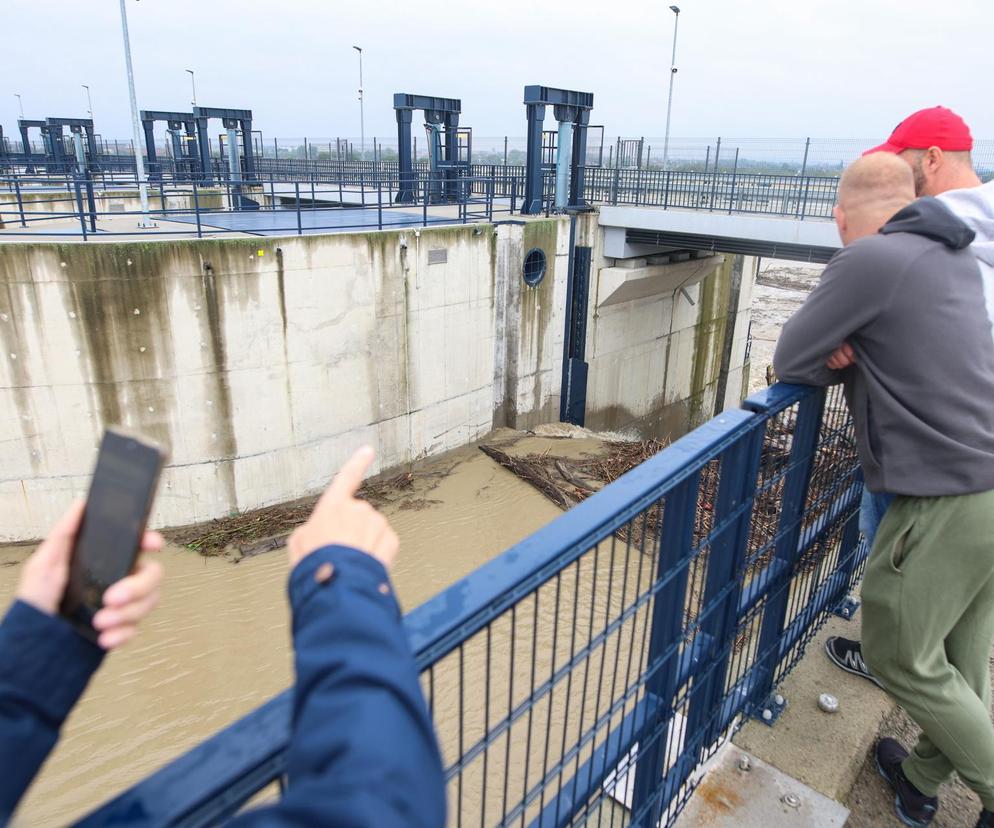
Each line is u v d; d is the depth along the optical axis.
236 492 13.50
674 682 2.40
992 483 2.24
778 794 2.98
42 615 0.88
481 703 7.83
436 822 0.64
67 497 12.41
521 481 15.73
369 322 14.41
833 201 16.92
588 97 19.12
